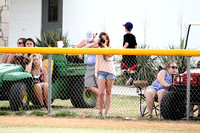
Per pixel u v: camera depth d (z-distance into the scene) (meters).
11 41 64.81
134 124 28.25
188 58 30.25
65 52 31.00
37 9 65.06
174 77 30.91
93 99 38.16
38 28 64.75
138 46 56.69
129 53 30.67
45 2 65.69
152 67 42.53
